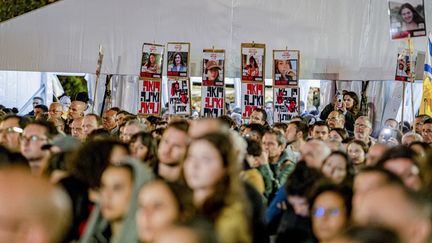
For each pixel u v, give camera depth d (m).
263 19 17.66
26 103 21.73
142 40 17.94
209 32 17.75
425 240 3.77
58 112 15.30
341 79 17.52
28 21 18.14
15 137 9.46
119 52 18.00
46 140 7.94
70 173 6.31
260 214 6.32
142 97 17.45
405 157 6.36
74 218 6.07
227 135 5.77
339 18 17.50
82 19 18.08
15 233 3.03
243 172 7.61
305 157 7.57
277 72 17.27
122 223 5.84
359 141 9.98
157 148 8.16
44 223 3.06
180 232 3.22
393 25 14.19
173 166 7.18
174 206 5.08
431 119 13.35
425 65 15.66
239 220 5.38
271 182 8.55
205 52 17.31
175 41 17.86
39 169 7.38
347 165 7.45
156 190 5.12
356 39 17.45
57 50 18.12
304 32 17.59
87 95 19.89
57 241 3.18
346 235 3.08
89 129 12.09
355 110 16.67
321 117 17.92
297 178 6.82
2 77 21.58
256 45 17.19
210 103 17.28
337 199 5.93
